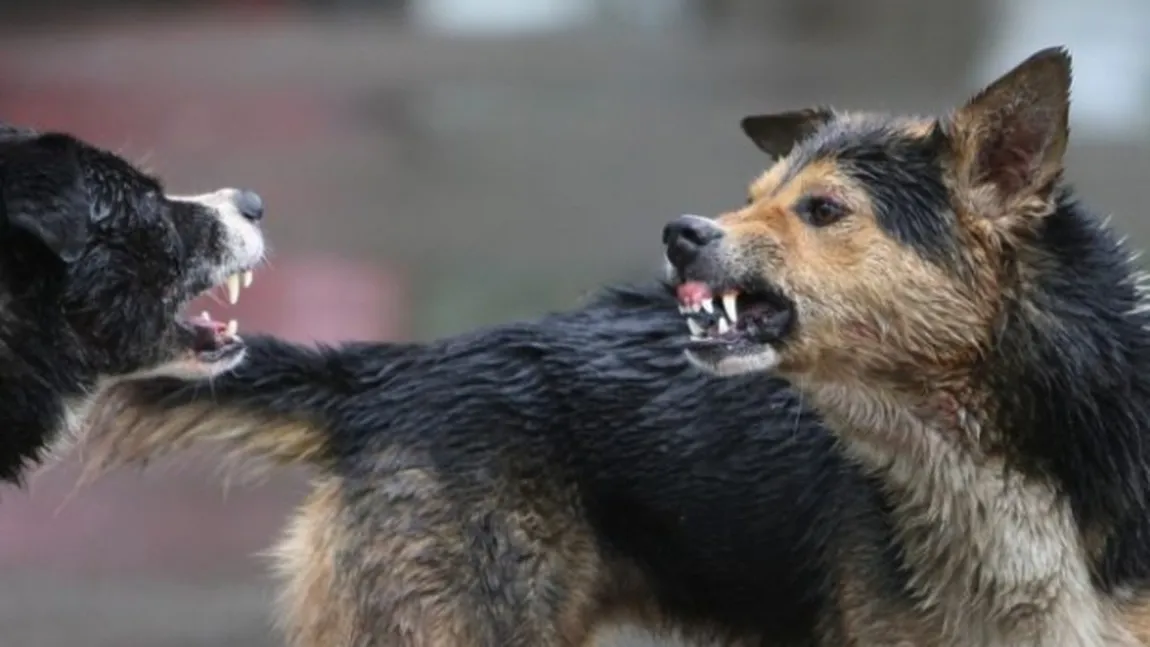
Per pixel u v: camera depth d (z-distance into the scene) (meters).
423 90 42.62
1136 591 9.80
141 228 10.46
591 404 10.57
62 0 53.75
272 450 10.90
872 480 10.09
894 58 45.47
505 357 10.73
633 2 57.62
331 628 10.56
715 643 10.88
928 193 9.64
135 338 10.52
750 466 10.40
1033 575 9.70
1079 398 9.62
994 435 9.66
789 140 10.92
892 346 9.60
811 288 9.55
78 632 14.82
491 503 10.40
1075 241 9.84
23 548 16.86
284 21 55.12
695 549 10.54
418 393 10.67
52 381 10.31
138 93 40.56
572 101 41.06
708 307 9.72
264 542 16.92
